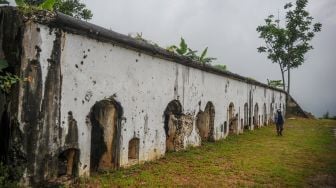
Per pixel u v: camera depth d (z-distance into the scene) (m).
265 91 22.36
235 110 16.08
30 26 5.89
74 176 6.83
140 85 8.65
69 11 16.53
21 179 5.82
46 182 6.17
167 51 9.64
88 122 7.05
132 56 8.30
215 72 13.27
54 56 6.24
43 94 6.09
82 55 6.83
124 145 8.12
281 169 9.15
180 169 8.64
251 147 12.66
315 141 14.96
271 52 33.16
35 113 5.98
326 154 11.74
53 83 6.25
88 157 7.09
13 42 5.94
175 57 10.09
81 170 6.92
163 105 9.74
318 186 7.79
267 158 10.63
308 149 12.68
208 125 13.30
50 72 6.19
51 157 6.27
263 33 32.91
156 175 7.94
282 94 28.52
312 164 10.05
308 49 32.31
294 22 32.22
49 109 6.20
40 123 6.06
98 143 7.86
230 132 15.98
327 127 21.94
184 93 10.96
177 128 10.71
